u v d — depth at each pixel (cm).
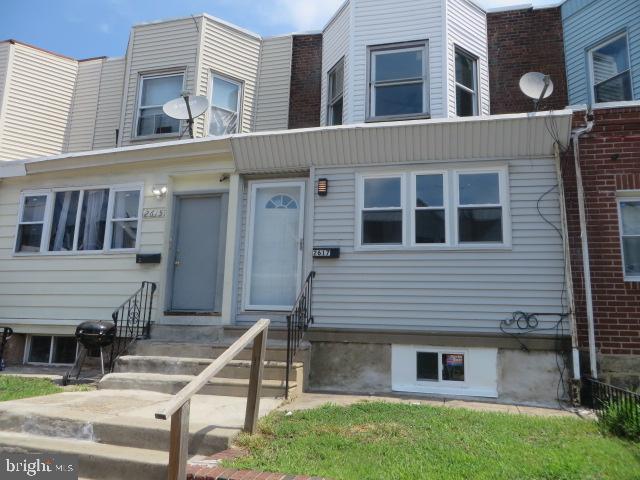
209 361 689
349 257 795
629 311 695
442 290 755
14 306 941
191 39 1159
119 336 803
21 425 509
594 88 991
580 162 743
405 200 793
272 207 875
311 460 412
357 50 1004
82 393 630
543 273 727
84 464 436
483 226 764
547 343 702
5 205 993
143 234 897
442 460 408
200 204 905
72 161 941
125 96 1179
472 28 1026
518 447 440
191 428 470
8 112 1234
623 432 483
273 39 1238
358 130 786
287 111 1180
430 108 944
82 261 921
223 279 854
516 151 761
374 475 376
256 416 476
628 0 946
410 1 998
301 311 748
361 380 748
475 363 723
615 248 714
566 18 1052
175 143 873
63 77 1316
